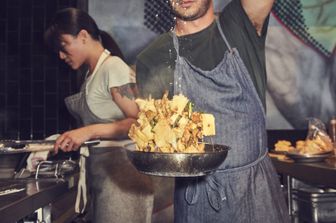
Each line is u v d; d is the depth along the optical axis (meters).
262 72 1.64
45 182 1.96
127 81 2.17
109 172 2.19
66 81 4.09
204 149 1.30
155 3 4.14
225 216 1.54
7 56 4.08
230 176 1.53
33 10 4.08
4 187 1.73
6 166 2.01
